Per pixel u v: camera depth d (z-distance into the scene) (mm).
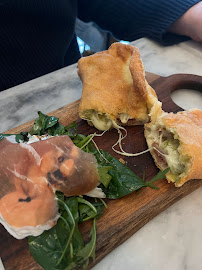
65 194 166
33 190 162
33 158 170
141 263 161
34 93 280
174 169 186
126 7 361
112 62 228
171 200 182
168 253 166
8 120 252
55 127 222
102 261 162
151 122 211
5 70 328
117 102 215
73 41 420
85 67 239
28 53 335
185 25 337
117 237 163
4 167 167
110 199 179
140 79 207
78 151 178
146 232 175
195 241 171
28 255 152
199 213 184
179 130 181
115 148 214
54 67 364
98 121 223
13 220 153
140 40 359
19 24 313
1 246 156
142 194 182
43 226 155
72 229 151
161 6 339
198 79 270
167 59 330
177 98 273
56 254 148
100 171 178
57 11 335
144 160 205
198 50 343
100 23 397
